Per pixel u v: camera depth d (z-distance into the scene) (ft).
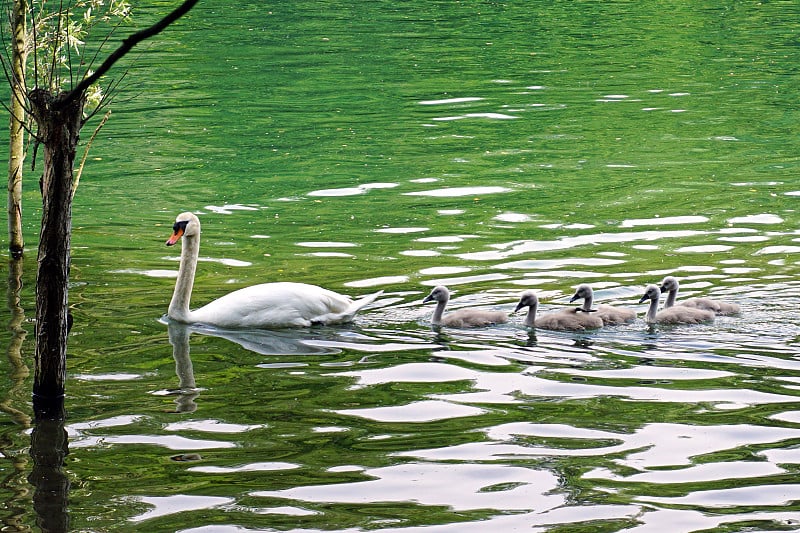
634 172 84.02
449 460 38.52
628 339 49.98
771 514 34.53
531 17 163.94
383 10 169.58
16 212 63.52
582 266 61.52
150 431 41.14
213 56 132.77
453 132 97.91
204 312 53.42
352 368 47.19
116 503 35.63
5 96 109.29
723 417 41.63
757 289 56.59
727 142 93.35
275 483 36.96
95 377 46.39
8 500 35.81
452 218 72.23
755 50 137.90
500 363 47.34
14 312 54.13
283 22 157.58
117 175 84.89
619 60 132.05
